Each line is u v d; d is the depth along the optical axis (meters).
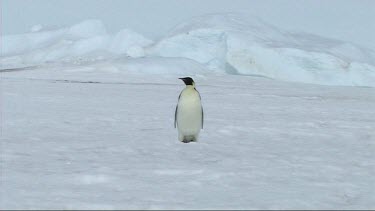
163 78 86.38
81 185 8.73
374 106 41.66
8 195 7.64
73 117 23.38
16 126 19.08
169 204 7.36
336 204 7.83
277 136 18.58
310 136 18.91
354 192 8.98
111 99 38.81
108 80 77.75
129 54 114.12
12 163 10.88
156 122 22.41
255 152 14.08
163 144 15.05
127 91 52.19
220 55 108.12
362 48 112.25
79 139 15.83
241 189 8.77
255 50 102.44
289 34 118.38
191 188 8.74
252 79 93.38
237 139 17.23
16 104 30.70
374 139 18.52
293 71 98.12
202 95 50.41
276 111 32.16
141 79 82.69
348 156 13.95
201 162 11.84
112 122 21.80
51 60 144.88
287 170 11.10
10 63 148.12
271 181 9.72
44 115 23.98
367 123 24.98
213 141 16.44
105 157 12.28
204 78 90.50
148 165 11.09
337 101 48.12
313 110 34.47
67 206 7.02
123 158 12.16
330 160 12.99
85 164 11.03
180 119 15.30
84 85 61.28
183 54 111.19
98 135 17.11
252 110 32.22
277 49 100.19
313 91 70.38
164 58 104.38
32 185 8.56
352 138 18.70
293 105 39.19
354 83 94.25
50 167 10.50
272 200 7.91
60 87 55.19
